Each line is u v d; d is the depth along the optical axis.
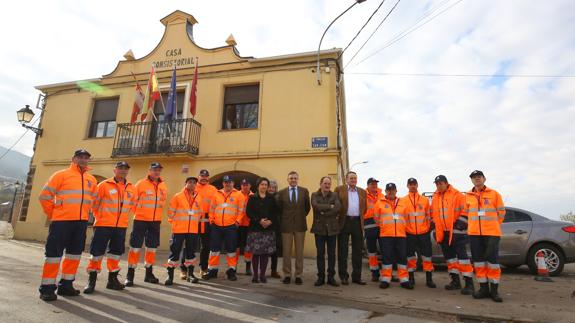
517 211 7.80
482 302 4.77
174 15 13.09
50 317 3.52
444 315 4.17
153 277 5.70
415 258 6.05
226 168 10.88
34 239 12.55
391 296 5.06
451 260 5.81
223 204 6.23
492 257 4.96
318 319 3.88
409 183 6.28
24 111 13.02
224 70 11.84
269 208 6.01
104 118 13.34
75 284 5.27
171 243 5.82
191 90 11.36
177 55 12.68
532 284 6.27
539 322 3.85
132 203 5.47
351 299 4.83
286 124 10.68
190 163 11.38
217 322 3.64
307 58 11.02
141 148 11.56
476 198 5.29
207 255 6.66
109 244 5.16
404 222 5.89
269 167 10.52
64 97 13.80
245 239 6.72
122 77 13.16
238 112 11.69
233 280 6.04
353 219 6.06
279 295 4.99
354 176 6.22
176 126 11.35
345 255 5.96
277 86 11.09
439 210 5.95
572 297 5.12
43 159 13.41
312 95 10.68
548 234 7.29
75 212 4.57
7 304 3.88
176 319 3.68
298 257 5.86
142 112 11.94
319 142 10.22
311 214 9.68
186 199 6.02
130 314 3.78
